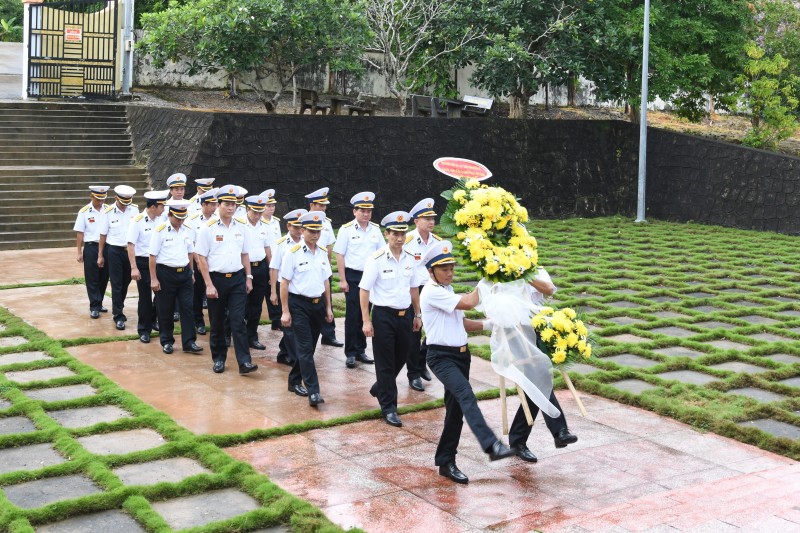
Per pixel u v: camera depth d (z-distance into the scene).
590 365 9.87
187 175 17.94
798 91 23.61
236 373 9.53
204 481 6.46
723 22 23.30
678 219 22.45
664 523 5.56
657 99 29.73
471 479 6.74
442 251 6.79
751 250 17.97
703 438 7.79
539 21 21.42
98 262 11.35
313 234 8.52
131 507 6.03
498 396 8.84
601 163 23.06
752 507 5.87
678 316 12.34
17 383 8.66
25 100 21.34
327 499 6.32
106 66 22.27
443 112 22.73
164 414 7.91
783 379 9.49
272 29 18.92
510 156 21.89
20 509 5.89
